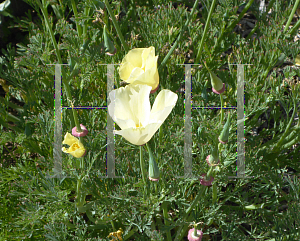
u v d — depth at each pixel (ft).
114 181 6.50
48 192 5.50
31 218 5.48
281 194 7.28
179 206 5.85
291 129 7.83
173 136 6.38
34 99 7.69
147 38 8.89
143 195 5.43
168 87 8.02
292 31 8.56
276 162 7.71
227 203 7.73
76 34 7.55
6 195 6.53
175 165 5.94
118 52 8.04
